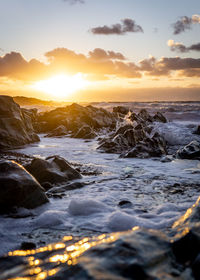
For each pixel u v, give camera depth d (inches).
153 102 3324.3
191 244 77.4
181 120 1203.9
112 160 360.8
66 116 950.4
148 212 148.6
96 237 106.1
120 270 63.6
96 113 1010.7
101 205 159.5
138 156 379.9
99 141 593.3
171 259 72.1
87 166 315.9
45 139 675.4
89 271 63.7
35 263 87.0
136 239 78.2
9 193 154.3
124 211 150.6
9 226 130.3
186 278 65.0
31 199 161.3
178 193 193.8
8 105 566.6
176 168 299.4
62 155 406.9
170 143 556.7
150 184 225.3
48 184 214.7
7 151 450.0
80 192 200.1
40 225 131.4
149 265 66.0
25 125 623.2
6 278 76.3
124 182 233.5
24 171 174.2
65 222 135.4
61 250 98.7
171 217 137.6
